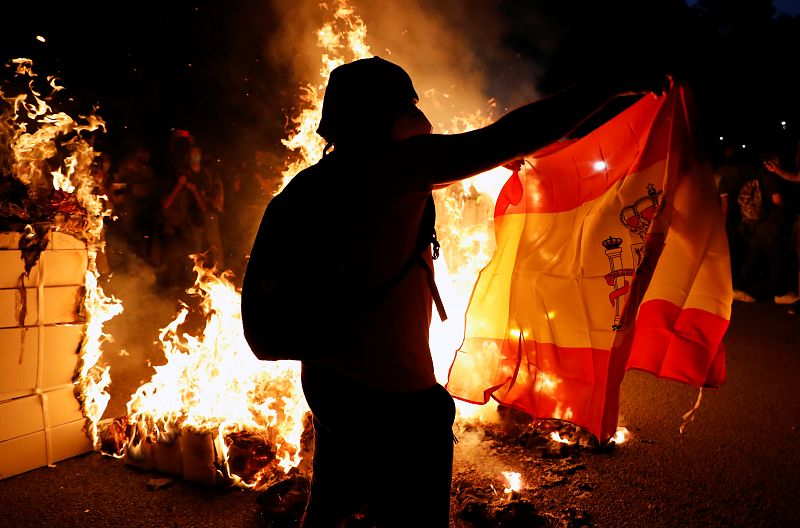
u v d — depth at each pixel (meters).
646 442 3.52
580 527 2.62
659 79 1.45
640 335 2.38
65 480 3.02
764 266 9.03
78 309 3.26
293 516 2.64
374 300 1.49
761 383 4.59
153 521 2.67
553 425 3.56
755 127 16.16
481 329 2.54
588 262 2.38
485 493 2.86
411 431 1.54
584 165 2.38
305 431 3.28
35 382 3.10
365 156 1.49
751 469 3.18
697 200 2.08
